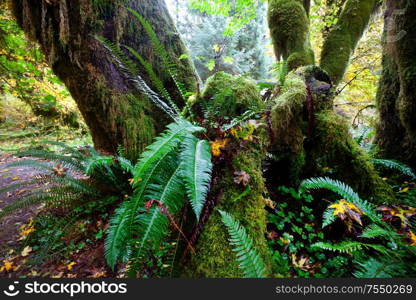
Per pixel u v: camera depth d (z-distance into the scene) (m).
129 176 2.63
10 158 5.09
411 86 1.94
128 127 2.58
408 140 2.22
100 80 2.42
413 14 1.86
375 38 4.35
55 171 2.50
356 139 2.85
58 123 5.80
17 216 2.81
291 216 1.73
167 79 3.07
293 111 1.90
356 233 1.50
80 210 2.38
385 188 1.81
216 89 2.38
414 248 1.18
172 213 1.26
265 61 7.63
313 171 2.06
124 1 2.54
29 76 3.17
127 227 1.30
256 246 1.24
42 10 2.09
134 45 2.77
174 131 1.36
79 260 1.99
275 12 3.43
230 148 1.65
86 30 2.27
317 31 4.88
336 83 3.25
